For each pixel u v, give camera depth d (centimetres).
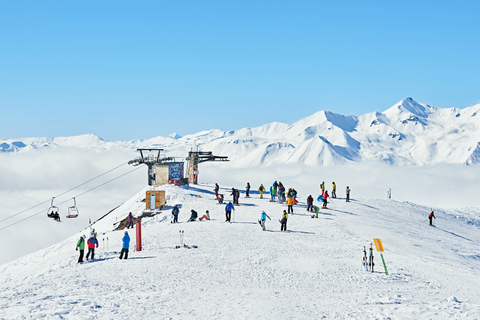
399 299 1859
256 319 1475
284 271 2478
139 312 1527
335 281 2314
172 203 5591
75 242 4272
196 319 1464
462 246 4406
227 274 2348
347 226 4369
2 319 1359
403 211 6091
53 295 1794
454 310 1628
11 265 3872
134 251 3098
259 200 5897
